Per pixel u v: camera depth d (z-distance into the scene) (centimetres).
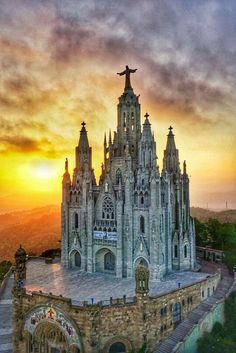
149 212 10075
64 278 10294
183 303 8931
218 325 9056
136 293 8075
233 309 9481
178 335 8462
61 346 8225
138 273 8019
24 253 9950
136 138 11425
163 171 11056
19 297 8894
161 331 8325
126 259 10419
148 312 8056
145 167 10519
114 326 7912
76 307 7850
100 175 11725
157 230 9962
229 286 10319
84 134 11775
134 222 10381
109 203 10756
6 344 9125
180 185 11375
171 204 11175
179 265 11075
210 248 14338
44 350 8469
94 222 11000
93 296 8625
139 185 10444
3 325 9831
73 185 11712
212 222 16175
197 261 12900
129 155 10619
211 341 8388
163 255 10306
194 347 8294
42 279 10200
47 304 8275
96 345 7719
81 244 11350
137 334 8044
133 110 11444
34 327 8588
